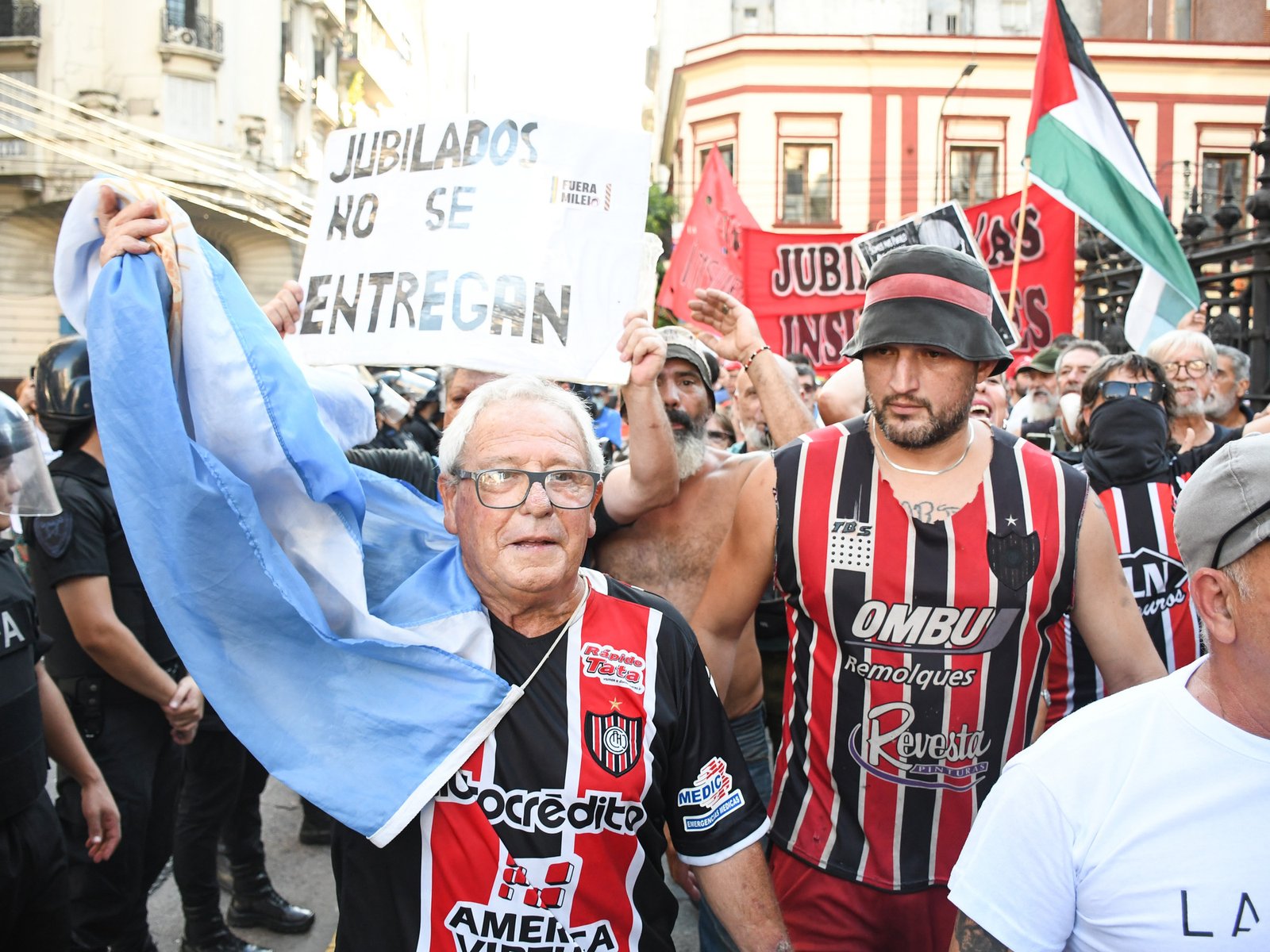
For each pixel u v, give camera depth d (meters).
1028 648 2.04
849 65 24.92
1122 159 5.32
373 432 2.43
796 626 2.21
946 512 2.03
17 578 2.24
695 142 25.84
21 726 2.13
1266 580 1.21
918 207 25.12
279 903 3.53
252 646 1.58
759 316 7.29
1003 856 1.38
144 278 1.54
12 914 2.13
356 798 1.55
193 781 3.17
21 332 21.50
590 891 1.59
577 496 1.64
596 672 1.66
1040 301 6.60
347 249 2.51
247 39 22.80
